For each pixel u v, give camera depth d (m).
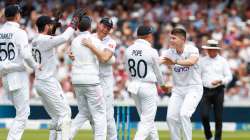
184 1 81.69
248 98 66.25
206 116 44.34
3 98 62.88
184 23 75.19
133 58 36.62
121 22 74.50
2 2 75.62
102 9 79.38
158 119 61.41
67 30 35.66
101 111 36.00
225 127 62.06
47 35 36.03
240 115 62.03
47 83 36.03
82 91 35.94
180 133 37.56
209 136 44.88
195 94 36.78
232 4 81.31
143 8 80.94
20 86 34.56
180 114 36.34
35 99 62.22
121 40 70.25
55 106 36.38
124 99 63.53
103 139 35.91
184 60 36.03
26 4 76.25
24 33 34.22
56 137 37.19
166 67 64.50
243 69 69.69
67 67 66.44
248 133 57.41
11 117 60.66
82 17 35.72
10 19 34.62
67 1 80.00
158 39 74.19
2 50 34.62
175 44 36.81
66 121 36.50
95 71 35.72
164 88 37.56
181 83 37.12
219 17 78.06
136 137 36.47
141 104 37.06
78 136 50.34
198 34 72.62
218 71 44.66
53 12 74.88
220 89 44.84
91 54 35.56
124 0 82.19
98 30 37.28
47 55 35.97
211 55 44.75
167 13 79.56
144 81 36.56
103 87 37.72
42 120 60.94
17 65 34.41
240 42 73.25
